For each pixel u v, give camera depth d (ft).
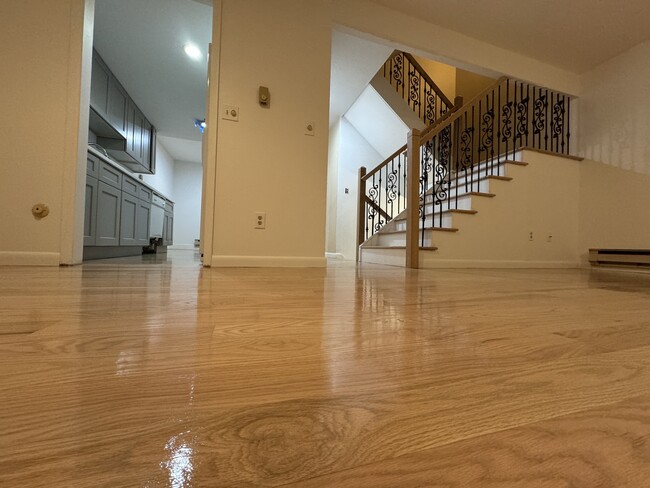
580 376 1.46
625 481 0.79
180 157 26.12
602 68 11.27
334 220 16.10
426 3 8.93
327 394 1.20
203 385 1.23
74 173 6.61
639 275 8.33
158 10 9.22
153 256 12.92
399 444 0.91
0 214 6.23
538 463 0.85
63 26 6.56
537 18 9.30
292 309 2.76
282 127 7.93
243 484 0.73
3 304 2.68
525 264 10.73
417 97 16.01
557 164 11.41
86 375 1.29
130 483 0.72
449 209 10.18
